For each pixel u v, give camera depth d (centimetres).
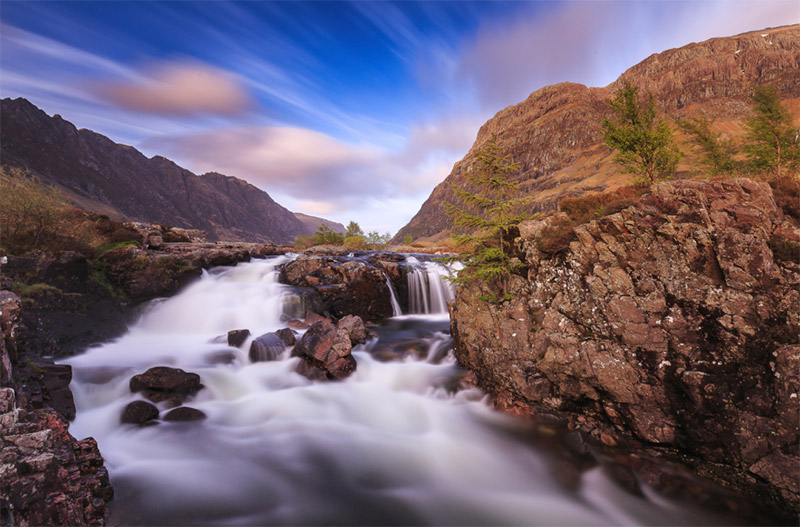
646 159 1403
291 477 691
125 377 992
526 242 1009
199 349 1312
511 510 620
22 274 1212
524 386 889
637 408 721
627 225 809
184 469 689
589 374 778
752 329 612
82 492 465
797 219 738
